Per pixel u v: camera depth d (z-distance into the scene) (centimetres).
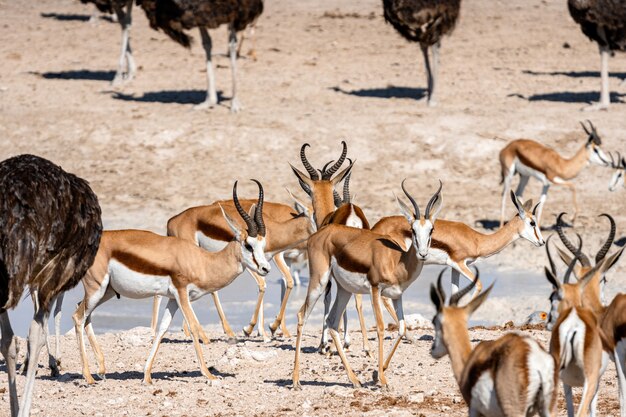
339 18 15825
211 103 10288
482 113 9806
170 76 12062
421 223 3525
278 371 4003
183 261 3741
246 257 3753
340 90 11225
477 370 2439
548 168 7188
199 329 4609
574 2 9762
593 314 2830
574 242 6856
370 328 5056
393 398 3462
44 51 13500
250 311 5634
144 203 8044
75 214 3058
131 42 14138
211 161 8912
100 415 3297
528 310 5466
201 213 4806
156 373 4000
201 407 3412
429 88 10281
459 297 2666
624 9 9612
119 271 3731
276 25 15212
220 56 13125
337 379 3850
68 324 5491
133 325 5397
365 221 4366
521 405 2331
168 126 9500
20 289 2855
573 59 13012
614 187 7475
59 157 9088
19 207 2878
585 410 2673
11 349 3028
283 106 10350
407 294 5928
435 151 8956
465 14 16162
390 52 13462
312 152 8994
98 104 10531
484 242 4772
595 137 7256
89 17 16012
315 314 5588
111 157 9050
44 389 3734
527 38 14338
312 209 4684
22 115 10000
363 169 8694
